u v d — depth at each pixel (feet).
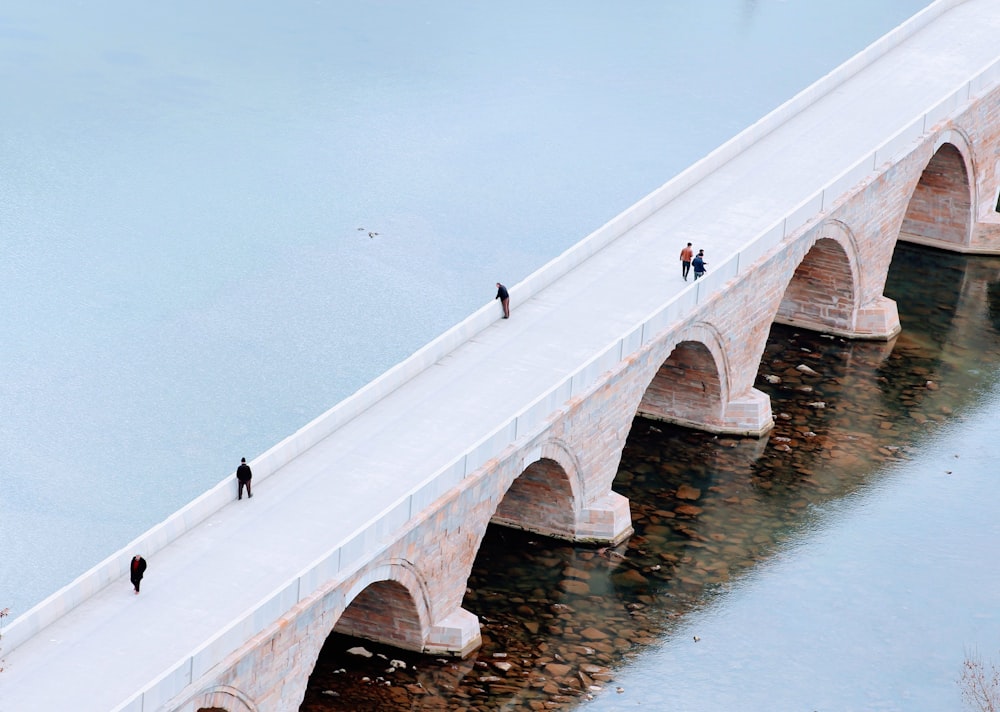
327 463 289.74
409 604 284.61
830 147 428.97
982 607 319.06
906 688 291.79
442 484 279.49
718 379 373.20
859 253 419.54
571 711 278.67
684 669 294.25
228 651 236.43
